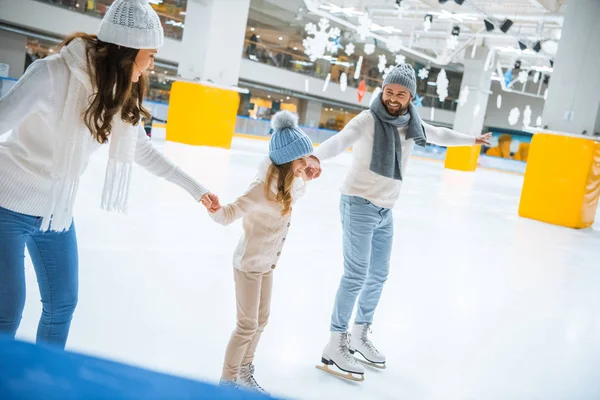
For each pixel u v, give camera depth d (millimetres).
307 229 5328
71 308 1606
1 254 1398
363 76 29562
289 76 26000
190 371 2051
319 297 3262
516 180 19406
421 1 15977
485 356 2715
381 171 2234
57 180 1398
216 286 3121
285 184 1797
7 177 1399
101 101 1396
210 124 12094
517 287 4227
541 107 30047
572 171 8250
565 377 2582
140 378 476
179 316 2592
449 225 6902
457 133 2676
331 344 2285
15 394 414
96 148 1533
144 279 3043
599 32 8094
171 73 21328
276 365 2268
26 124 1399
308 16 25422
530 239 6703
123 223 4258
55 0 17047
